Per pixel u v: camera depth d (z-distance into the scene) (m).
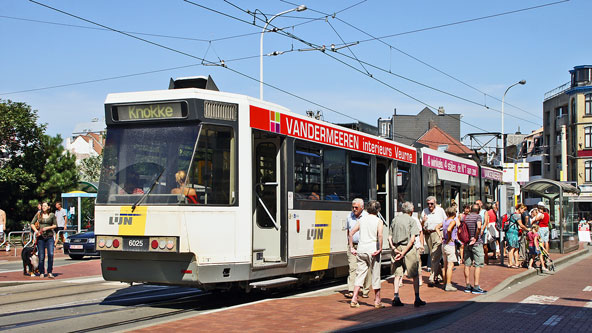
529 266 18.75
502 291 13.99
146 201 10.28
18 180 39.00
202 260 10.16
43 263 16.17
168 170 10.30
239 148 10.89
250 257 10.85
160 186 10.28
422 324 9.72
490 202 20.72
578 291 14.15
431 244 14.20
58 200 41.19
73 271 18.52
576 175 64.31
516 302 12.13
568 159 66.12
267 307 10.41
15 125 39.06
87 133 86.06
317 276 13.28
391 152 16.92
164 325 8.72
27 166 40.81
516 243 18.72
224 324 8.81
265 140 12.06
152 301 11.90
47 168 40.84
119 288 14.06
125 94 10.84
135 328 8.49
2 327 9.12
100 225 10.55
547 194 28.39
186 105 10.41
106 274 10.69
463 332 9.09
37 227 16.30
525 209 19.28
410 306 10.97
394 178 16.97
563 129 66.62
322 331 8.34
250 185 11.00
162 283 10.45
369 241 10.56
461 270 17.58
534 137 79.75
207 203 10.36
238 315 9.58
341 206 14.01
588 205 63.66
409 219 10.98
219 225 10.46
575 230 32.09
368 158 15.51
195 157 10.28
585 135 64.06
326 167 13.52
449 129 80.00
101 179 10.72
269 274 11.33
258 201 11.88
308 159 12.81
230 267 10.50
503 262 20.22
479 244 13.07
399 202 17.25
